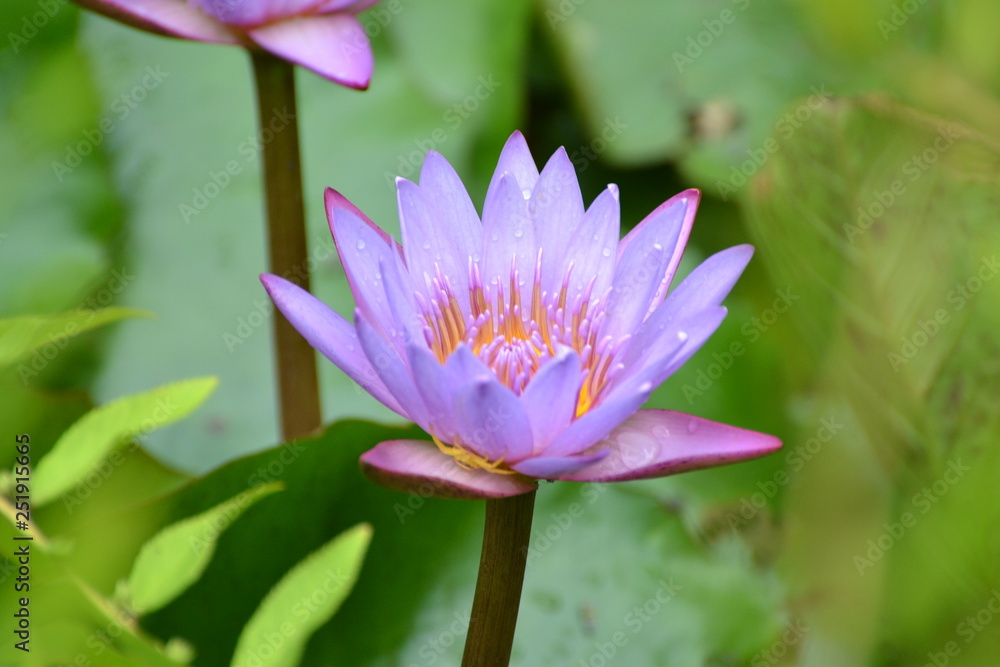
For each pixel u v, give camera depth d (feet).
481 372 2.63
